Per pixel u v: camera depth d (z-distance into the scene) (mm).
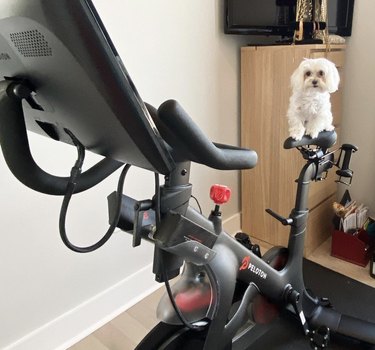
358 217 2115
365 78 2113
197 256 817
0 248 1325
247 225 2330
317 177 1363
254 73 1989
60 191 828
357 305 1721
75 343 1586
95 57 454
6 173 1284
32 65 550
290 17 2000
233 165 719
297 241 1381
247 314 1219
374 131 2150
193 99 1895
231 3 1840
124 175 751
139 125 542
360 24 2062
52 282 1509
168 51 1717
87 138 658
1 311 1370
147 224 817
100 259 1660
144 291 1870
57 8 413
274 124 1985
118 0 1468
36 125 768
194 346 946
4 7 479
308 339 1502
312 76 1366
